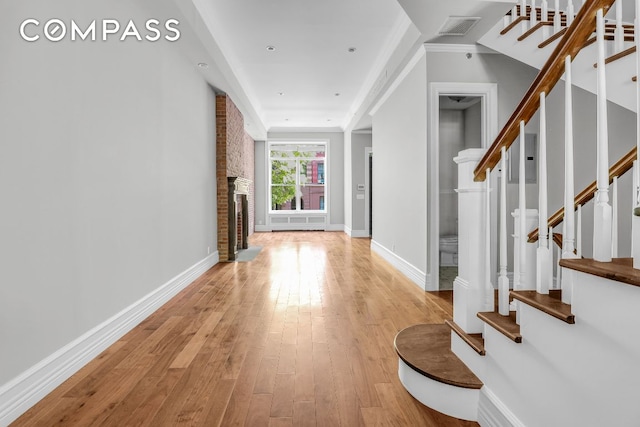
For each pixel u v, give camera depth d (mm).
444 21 3377
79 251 2240
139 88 3074
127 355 2377
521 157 1604
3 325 1671
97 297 2432
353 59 5277
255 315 3166
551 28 3170
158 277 3459
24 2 1810
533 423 1358
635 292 946
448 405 1731
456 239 5496
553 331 1255
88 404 1814
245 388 1957
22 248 1788
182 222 4137
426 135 3957
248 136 9336
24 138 1806
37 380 1854
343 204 10477
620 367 995
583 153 3609
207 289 4074
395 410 1769
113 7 2660
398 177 5117
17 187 1759
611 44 2398
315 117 9141
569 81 1300
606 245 1136
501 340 1544
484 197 1869
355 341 2582
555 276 3473
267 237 9141
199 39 3717
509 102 4012
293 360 2289
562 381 1214
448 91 3953
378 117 6383
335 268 5250
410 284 4285
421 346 2094
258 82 6340
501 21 3535
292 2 3738
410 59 4293
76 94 2219
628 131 3186
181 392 1921
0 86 1667
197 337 2676
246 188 7035
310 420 1681
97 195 2443
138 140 3053
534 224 1920
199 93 4742
